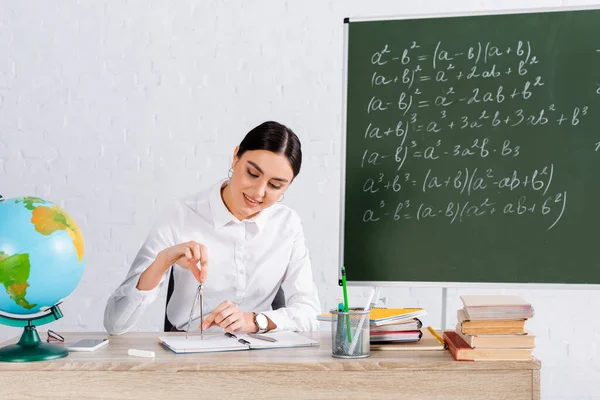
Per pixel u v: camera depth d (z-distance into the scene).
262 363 1.36
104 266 2.99
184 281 2.06
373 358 1.42
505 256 2.10
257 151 1.87
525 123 2.11
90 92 3.02
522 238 2.10
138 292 1.73
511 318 1.39
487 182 2.12
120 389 1.36
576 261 2.08
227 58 3.02
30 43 3.02
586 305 2.95
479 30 2.14
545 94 2.11
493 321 1.40
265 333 1.73
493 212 2.11
